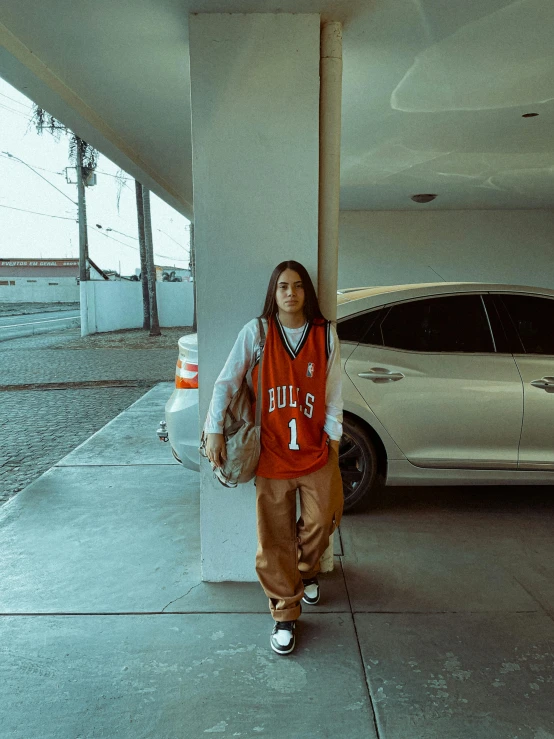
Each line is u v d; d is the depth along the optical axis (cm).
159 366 1377
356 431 406
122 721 226
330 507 271
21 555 366
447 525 408
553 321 424
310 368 263
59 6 288
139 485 497
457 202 806
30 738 218
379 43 333
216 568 329
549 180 674
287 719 227
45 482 506
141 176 666
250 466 260
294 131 297
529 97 420
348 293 449
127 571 344
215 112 296
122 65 369
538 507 441
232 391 271
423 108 443
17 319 3394
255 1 278
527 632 282
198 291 309
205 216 303
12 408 882
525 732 220
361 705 234
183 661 261
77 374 1246
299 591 273
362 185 701
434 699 237
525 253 866
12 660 262
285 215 303
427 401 401
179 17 298
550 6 289
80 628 286
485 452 407
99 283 2439
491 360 409
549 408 402
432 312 422
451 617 295
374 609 303
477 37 326
